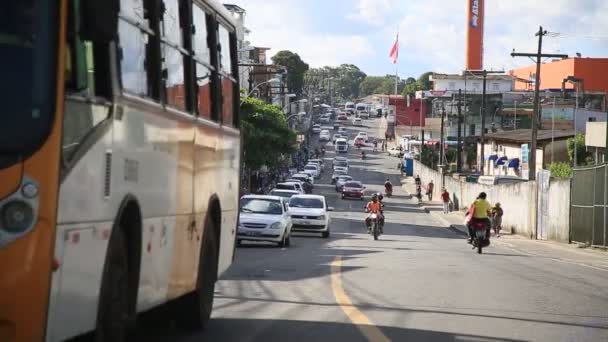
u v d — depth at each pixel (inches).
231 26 647.1
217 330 569.3
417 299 762.8
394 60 6978.4
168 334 549.6
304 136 7642.7
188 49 500.7
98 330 355.6
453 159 5728.3
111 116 354.9
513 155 3858.3
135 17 393.1
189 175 504.4
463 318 647.8
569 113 5103.3
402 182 5915.4
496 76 7495.1
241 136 696.4
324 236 2108.8
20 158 288.7
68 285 313.9
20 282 286.0
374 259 1278.3
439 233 2674.7
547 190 2274.9
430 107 7726.4
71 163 311.9
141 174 402.9
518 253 1659.7
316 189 5073.8
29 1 298.2
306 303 722.8
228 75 636.1
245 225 1593.3
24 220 287.4
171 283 474.3
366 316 642.2
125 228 395.9
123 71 373.1
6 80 293.3
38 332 290.8
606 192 1763.0
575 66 6309.1
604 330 609.6
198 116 527.2
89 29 310.2
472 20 7598.4
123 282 387.9
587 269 1211.2
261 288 839.7
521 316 669.3
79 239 322.3
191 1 509.4
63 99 299.3
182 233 492.7
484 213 1596.9
